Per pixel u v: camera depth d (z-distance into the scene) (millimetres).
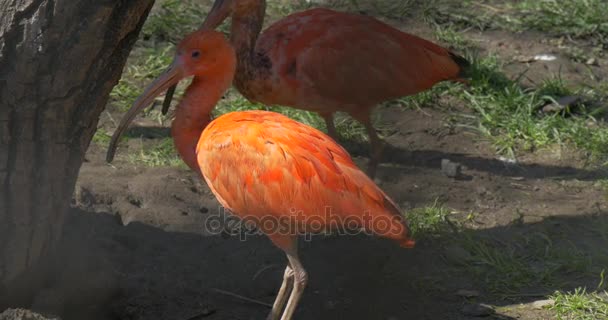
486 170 8648
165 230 7316
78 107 5609
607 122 9500
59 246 6457
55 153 5594
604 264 7145
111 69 5641
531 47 10852
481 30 11148
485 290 6844
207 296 6594
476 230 7645
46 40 5203
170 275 6766
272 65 7730
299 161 5617
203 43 6094
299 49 7723
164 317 6297
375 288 6832
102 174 7961
